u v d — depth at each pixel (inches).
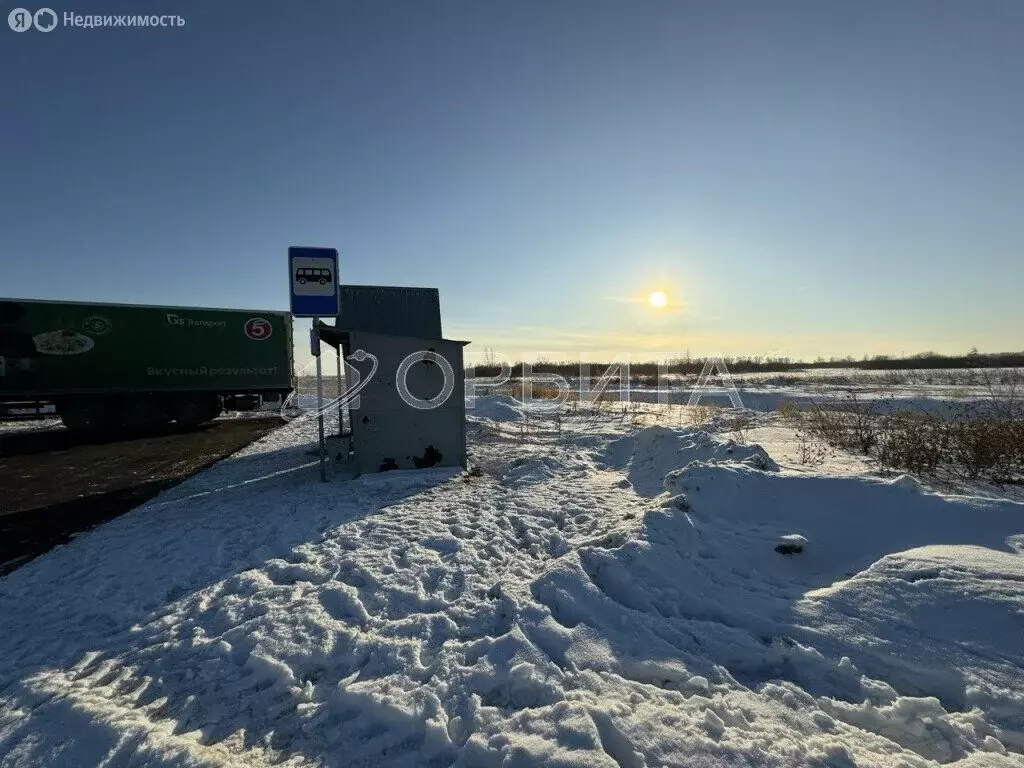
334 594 128.2
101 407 512.4
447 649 101.9
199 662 102.1
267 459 344.5
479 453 332.2
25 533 191.2
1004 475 215.2
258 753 78.0
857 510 149.6
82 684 95.3
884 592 109.0
